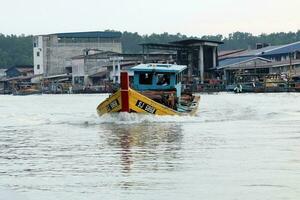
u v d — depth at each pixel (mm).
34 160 18000
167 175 14789
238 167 15719
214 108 48188
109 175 14984
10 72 168500
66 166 16625
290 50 115188
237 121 32594
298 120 32719
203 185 13453
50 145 22172
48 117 40250
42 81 139500
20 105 65625
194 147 20391
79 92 125312
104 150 20219
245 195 12352
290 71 100438
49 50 146625
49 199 12352
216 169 15508
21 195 12734
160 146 20969
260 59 110125
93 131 27688
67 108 55906
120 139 23766
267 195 12305
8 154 19594
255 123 30812
